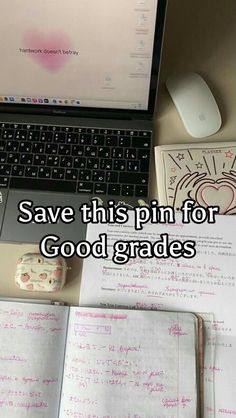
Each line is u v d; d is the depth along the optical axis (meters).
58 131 0.46
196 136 0.45
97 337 0.37
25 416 0.35
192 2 0.52
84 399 0.35
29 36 0.39
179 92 0.47
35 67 0.41
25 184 0.44
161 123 0.47
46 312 0.38
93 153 0.44
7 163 0.44
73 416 0.35
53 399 0.36
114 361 0.37
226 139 0.45
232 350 0.37
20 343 0.37
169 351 0.37
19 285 0.39
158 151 0.44
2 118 0.46
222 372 0.36
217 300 0.39
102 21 0.37
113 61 0.40
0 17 0.37
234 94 0.48
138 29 0.38
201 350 0.37
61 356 0.37
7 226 0.42
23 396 0.35
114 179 0.43
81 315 0.38
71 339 0.37
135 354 0.37
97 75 0.42
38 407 0.35
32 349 0.37
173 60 0.49
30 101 0.45
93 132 0.45
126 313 0.38
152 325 0.38
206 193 0.43
